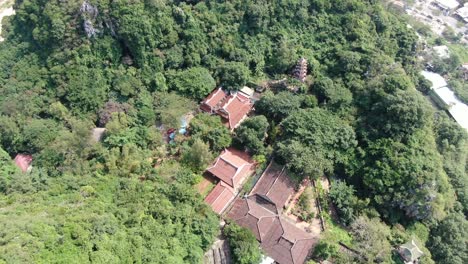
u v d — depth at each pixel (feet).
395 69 265.13
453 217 221.46
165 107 236.43
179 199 194.70
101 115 235.20
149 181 205.77
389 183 214.48
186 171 211.82
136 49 247.09
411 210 218.18
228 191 206.90
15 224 154.92
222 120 245.24
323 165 216.54
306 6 291.79
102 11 240.53
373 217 211.61
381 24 301.63
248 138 222.28
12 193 194.08
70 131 231.30
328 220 211.82
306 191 216.95
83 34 244.63
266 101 244.22
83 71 243.40
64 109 237.86
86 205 181.16
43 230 154.40
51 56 250.57
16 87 249.75
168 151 228.22
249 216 197.88
